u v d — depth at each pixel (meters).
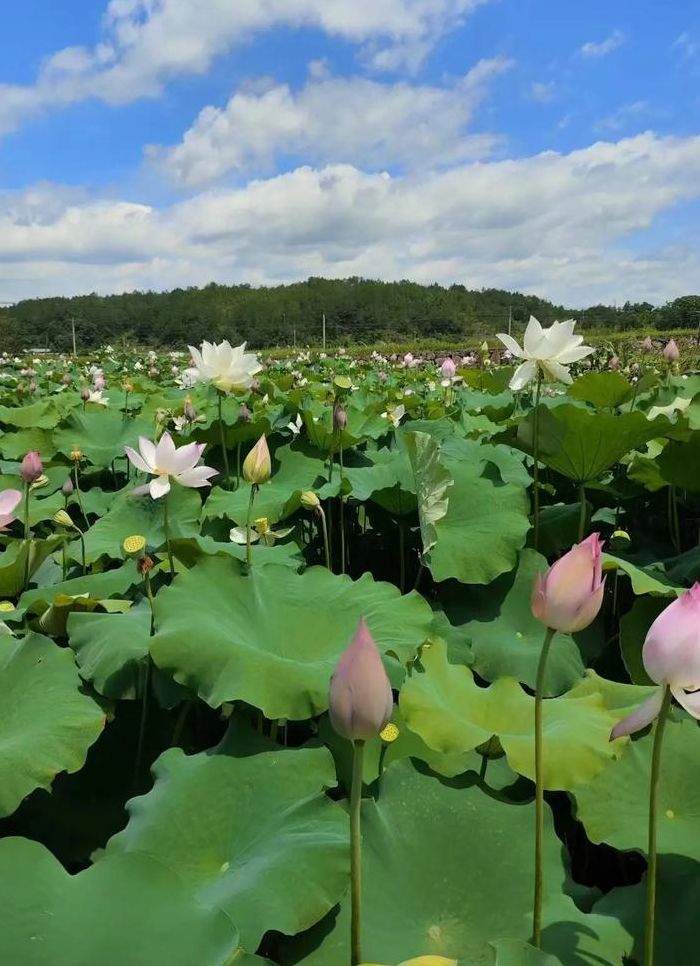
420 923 1.52
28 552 3.07
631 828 1.77
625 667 2.72
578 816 1.81
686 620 1.18
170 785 1.78
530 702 2.00
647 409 5.22
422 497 3.10
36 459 3.34
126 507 3.87
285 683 1.92
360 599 2.42
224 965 1.16
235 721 1.94
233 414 5.94
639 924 1.54
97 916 1.19
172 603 2.16
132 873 1.28
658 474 3.68
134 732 2.26
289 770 1.79
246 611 2.27
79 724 1.93
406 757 1.91
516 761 1.70
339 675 1.14
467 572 2.98
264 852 1.60
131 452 2.63
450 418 5.92
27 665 2.14
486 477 3.42
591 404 5.41
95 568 3.38
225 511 3.86
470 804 1.77
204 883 1.56
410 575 3.73
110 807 2.08
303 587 2.46
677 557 3.28
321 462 4.55
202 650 1.97
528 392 6.50
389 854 1.64
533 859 1.66
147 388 9.68
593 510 3.82
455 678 2.14
